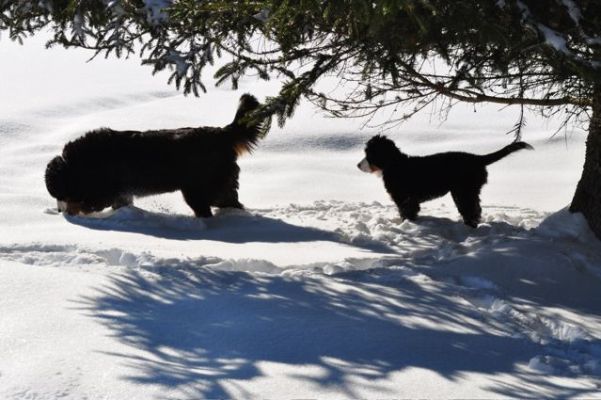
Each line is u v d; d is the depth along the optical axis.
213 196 10.54
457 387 4.56
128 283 6.43
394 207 11.93
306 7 6.15
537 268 7.36
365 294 6.44
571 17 6.31
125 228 9.41
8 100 25.27
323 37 7.89
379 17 5.87
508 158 17.28
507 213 11.61
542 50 6.32
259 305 6.01
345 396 4.34
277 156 17.69
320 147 18.66
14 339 4.99
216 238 9.17
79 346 4.93
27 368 4.52
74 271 6.80
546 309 6.39
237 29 7.90
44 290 6.03
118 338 5.15
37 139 19.08
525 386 4.67
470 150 17.95
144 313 5.73
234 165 10.73
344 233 9.52
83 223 9.62
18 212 10.02
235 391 4.35
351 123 20.59
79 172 10.20
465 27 6.15
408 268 7.29
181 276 6.73
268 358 4.91
